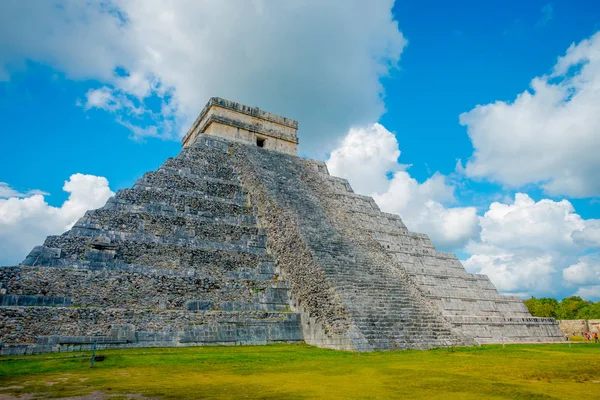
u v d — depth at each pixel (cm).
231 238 2364
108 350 1495
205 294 1942
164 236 2181
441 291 2823
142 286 1836
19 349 1394
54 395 802
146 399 770
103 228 2045
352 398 781
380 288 2003
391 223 3391
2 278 1612
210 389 866
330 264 2055
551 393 825
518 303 3062
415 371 1120
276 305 2031
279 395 806
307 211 2614
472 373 1088
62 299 1656
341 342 1630
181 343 1666
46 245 1839
